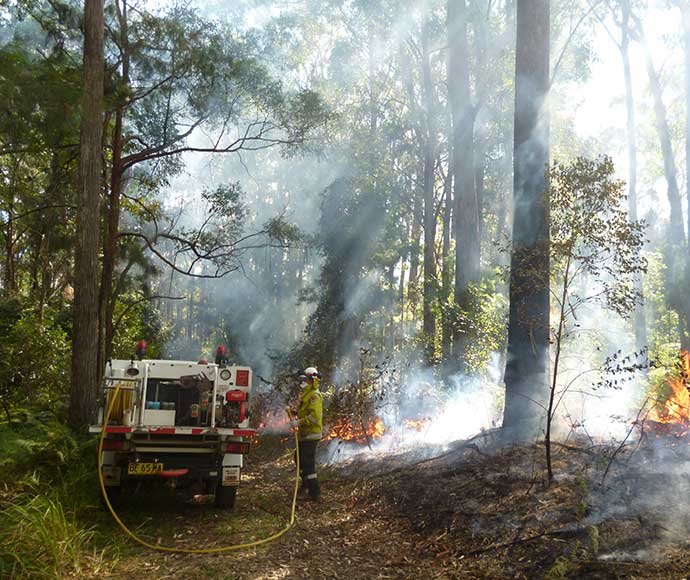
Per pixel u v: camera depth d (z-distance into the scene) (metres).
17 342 14.28
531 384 9.58
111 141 17.97
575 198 7.21
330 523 7.54
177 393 8.13
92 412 11.11
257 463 12.19
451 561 5.88
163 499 8.53
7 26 15.04
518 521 6.18
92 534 6.30
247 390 8.16
